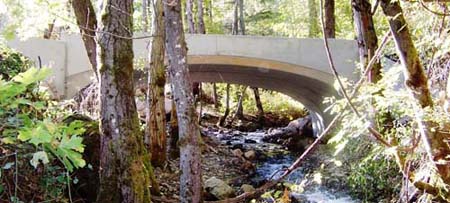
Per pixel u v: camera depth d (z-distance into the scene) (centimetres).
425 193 269
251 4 2398
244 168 947
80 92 802
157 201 528
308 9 1927
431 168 249
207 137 1252
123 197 372
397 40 222
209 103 2014
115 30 374
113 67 373
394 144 281
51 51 824
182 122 474
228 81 1388
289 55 1026
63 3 633
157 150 741
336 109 305
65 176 346
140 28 1265
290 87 1331
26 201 308
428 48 299
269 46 1020
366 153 500
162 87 734
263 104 1934
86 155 418
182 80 474
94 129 442
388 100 268
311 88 1207
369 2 379
